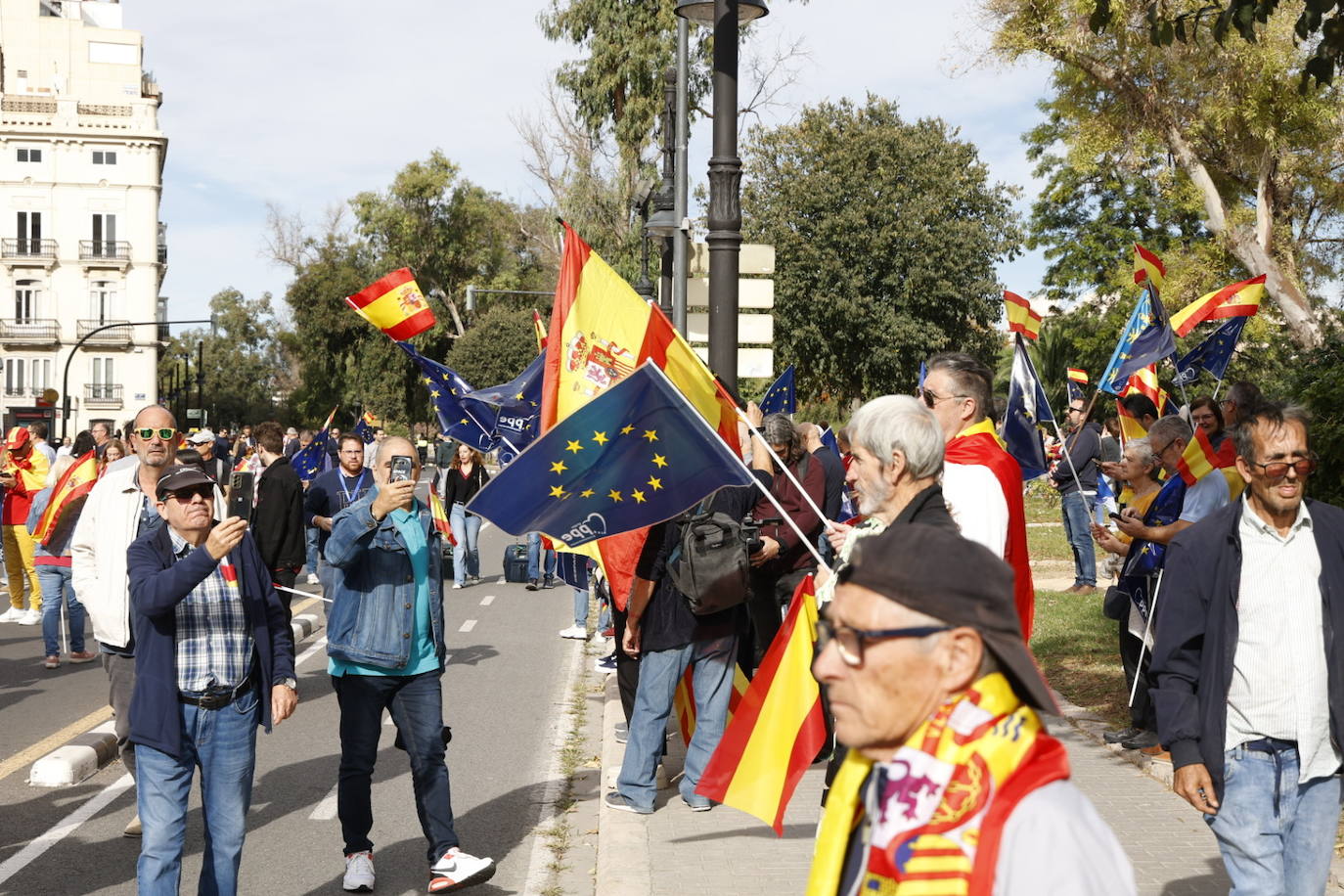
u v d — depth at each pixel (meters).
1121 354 9.30
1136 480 7.59
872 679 1.81
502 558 23.34
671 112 13.18
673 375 6.20
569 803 7.36
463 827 6.89
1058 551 20.27
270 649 4.91
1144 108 19.44
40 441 16.91
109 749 8.48
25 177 72.12
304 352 79.44
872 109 41.47
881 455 3.66
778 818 4.79
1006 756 1.72
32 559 14.74
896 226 40.06
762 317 9.76
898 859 1.72
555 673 11.51
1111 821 6.25
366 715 5.74
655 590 6.65
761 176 41.69
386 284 8.45
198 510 4.75
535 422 10.64
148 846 4.65
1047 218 44.16
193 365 110.31
